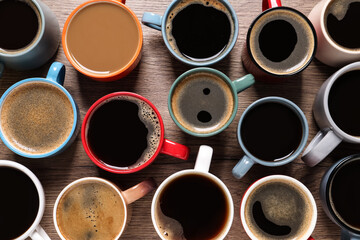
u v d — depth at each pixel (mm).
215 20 512
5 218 501
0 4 507
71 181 521
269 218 509
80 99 521
